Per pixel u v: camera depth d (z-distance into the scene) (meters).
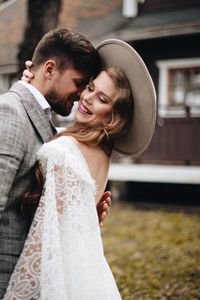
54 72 2.15
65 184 1.95
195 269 5.90
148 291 5.02
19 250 2.05
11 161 1.92
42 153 1.99
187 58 12.50
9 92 2.12
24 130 1.98
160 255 6.75
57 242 1.91
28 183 2.06
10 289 1.96
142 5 14.03
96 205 2.19
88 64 2.16
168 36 12.36
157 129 12.58
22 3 18.11
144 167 12.09
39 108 2.09
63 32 2.17
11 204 2.04
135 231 8.62
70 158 1.97
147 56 13.16
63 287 1.88
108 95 2.13
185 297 4.83
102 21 14.94
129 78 2.20
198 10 12.71
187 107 12.15
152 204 11.98
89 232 1.97
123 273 5.74
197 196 12.34
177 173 11.64
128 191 12.88
